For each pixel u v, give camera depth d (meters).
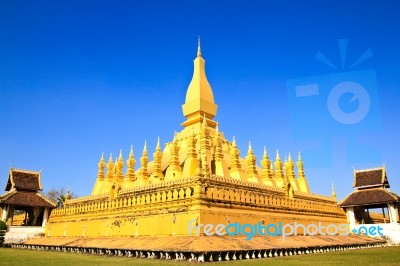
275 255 24.88
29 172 49.22
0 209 45.81
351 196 46.97
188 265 18.16
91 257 24.20
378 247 37.44
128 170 41.09
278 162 42.53
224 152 41.09
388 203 44.53
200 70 45.66
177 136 44.16
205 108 44.00
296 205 36.97
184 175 33.94
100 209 35.84
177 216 26.89
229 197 28.77
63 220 42.00
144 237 27.88
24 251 32.19
